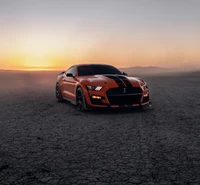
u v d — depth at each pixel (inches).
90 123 224.8
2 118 255.0
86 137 180.5
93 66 325.7
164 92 484.7
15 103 362.6
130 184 106.0
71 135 186.9
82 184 106.8
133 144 161.8
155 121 227.5
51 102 371.9
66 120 240.1
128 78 277.9
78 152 148.7
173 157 137.4
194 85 699.4
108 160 134.6
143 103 265.9
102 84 258.2
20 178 114.4
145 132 190.7
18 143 169.3
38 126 217.8
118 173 117.5
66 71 363.3
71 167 126.1
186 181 108.0
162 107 302.0
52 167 126.7
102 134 187.6
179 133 186.7
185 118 238.1
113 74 305.0
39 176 116.1
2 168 126.6
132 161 132.4
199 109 285.6
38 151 152.1
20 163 133.1
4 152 151.3
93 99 259.8
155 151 147.7
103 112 276.8
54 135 187.8
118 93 253.8
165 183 106.3
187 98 385.4
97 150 151.6
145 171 119.2
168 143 162.9
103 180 110.3
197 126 207.2
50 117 256.7
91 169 122.9
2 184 108.7
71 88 309.4
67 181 110.1
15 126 219.0
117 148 154.5
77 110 295.4
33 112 288.0
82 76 302.2
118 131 195.2
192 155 140.3
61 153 147.7
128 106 255.8
